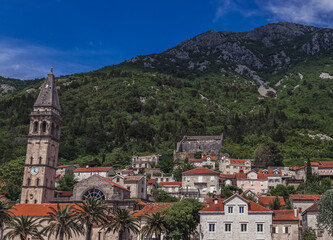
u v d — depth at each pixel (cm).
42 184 12350
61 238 8906
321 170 19675
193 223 10188
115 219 9406
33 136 12794
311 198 12862
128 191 13375
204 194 15862
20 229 8981
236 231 9969
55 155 13212
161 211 10350
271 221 10012
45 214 10781
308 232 9962
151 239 10506
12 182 16475
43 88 13538
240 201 10169
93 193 12331
